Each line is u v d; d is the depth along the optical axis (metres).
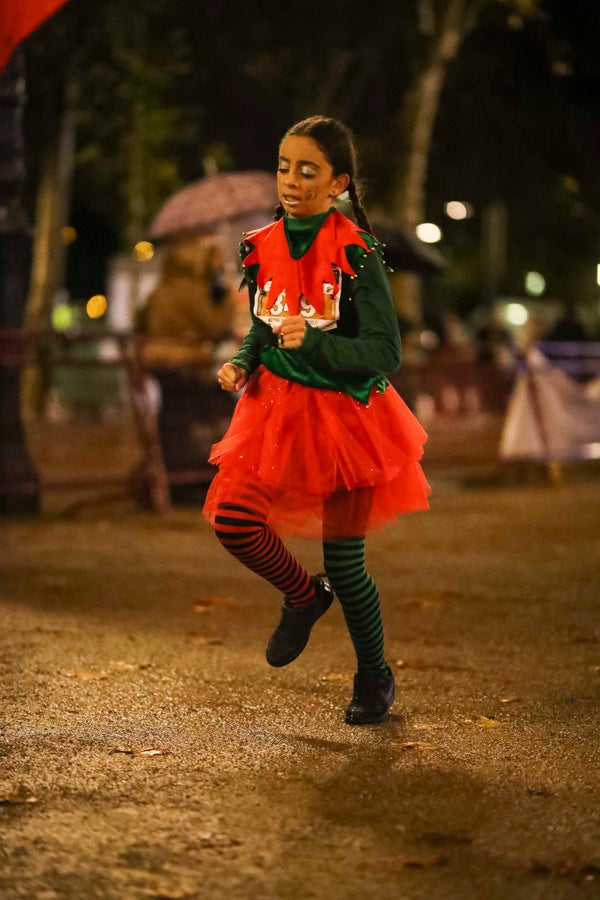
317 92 38.59
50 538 13.81
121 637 8.92
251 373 6.55
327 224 6.41
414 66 33.94
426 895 4.61
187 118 40.03
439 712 7.02
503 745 6.39
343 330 6.41
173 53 37.50
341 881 4.71
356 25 38.12
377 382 6.52
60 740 6.38
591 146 38.66
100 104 38.44
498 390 20.52
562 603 10.44
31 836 5.09
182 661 8.18
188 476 16.67
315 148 6.32
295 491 6.30
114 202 43.22
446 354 22.78
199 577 11.49
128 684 7.55
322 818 5.32
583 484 20.11
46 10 10.63
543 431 19.91
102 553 12.83
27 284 15.92
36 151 32.06
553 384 20.09
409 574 11.79
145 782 5.75
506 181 46.53
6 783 5.72
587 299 61.94
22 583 11.07
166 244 19.66
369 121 39.03
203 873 4.76
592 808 5.47
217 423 16.95
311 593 6.65
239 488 6.37
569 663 8.30
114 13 34.09
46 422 25.78
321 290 6.36
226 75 40.19
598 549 13.33
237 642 8.81
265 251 6.52
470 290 64.50
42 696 7.25
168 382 16.72
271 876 4.74
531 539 14.03
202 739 6.43
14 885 4.64
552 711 7.07
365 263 6.34
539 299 63.31
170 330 16.95
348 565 6.62
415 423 6.71
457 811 5.42
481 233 64.44
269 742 6.38
